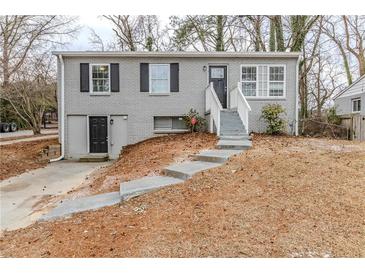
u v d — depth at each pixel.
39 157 13.23
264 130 13.91
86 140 13.87
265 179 5.67
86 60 13.70
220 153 8.23
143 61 13.84
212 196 5.09
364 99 17.48
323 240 3.49
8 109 27.38
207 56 13.80
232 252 3.35
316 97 25.95
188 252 3.42
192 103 13.97
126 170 8.38
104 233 4.10
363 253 3.23
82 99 13.80
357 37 23.03
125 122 13.96
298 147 8.89
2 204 6.69
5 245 4.07
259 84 13.92
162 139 12.57
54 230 4.43
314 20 18.52
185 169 6.77
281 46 18.98
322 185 5.16
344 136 15.68
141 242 3.72
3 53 20.73
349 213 4.14
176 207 4.80
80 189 7.48
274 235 3.65
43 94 23.41
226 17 21.64
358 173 5.64
